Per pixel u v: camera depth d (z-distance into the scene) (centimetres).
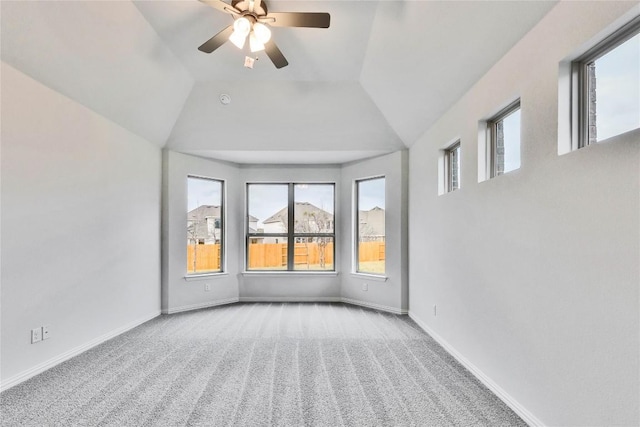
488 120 263
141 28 297
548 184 182
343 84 397
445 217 329
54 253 285
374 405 222
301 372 273
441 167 351
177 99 405
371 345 337
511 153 242
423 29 259
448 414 212
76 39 265
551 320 180
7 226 246
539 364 189
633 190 134
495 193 237
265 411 215
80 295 315
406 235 461
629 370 136
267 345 336
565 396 170
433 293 363
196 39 321
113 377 262
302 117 432
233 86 401
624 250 138
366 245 528
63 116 295
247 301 549
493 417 208
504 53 225
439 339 343
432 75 298
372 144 461
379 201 513
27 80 260
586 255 157
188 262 502
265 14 240
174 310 469
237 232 553
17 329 252
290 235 566
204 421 204
